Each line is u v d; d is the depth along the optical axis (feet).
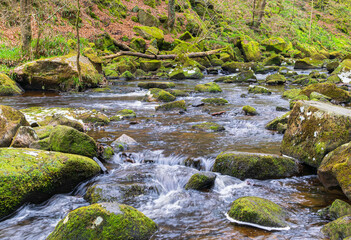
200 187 13.57
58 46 48.78
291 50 96.99
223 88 45.19
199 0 101.96
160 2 94.89
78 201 12.84
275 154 16.63
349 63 50.70
